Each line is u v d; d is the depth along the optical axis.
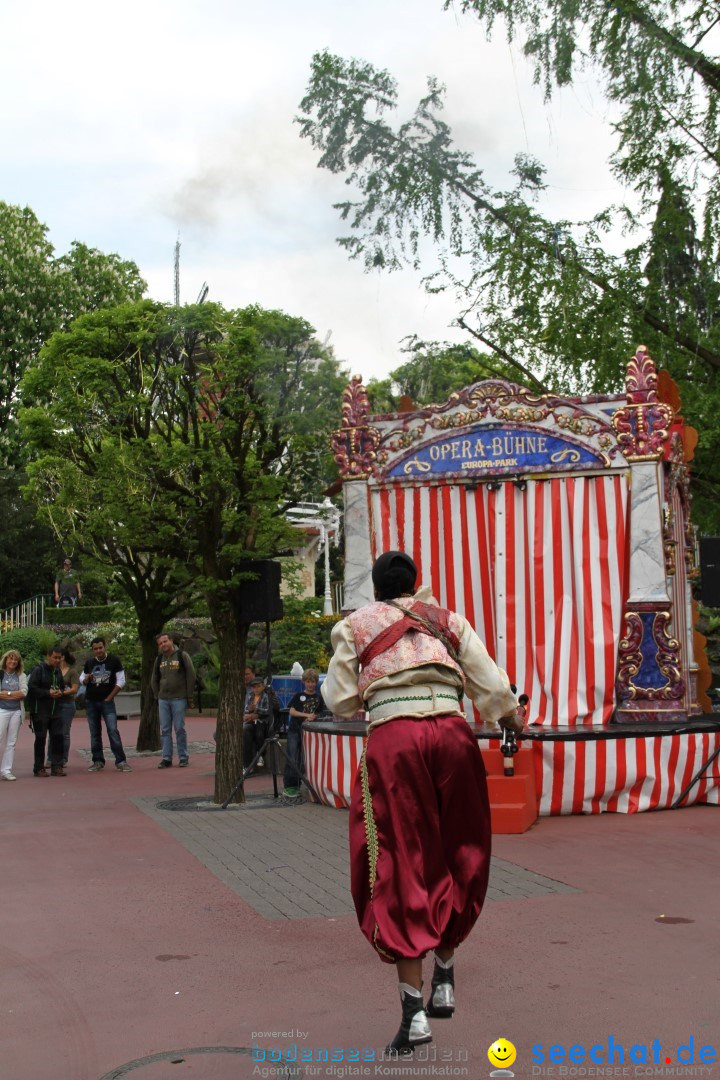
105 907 7.01
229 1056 4.41
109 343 12.08
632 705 10.79
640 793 9.98
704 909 6.52
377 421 11.62
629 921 6.28
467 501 11.38
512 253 15.37
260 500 11.66
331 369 11.77
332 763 10.77
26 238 39.56
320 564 34.97
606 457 11.00
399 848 4.30
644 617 10.82
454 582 11.35
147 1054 4.48
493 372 17.38
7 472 35.84
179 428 12.21
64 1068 4.37
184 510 11.74
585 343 15.59
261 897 7.12
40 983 5.48
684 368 15.81
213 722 23.72
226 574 11.69
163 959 5.82
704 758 10.14
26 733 22.03
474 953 5.71
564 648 10.95
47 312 38.41
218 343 11.48
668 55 14.70
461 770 4.48
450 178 15.20
